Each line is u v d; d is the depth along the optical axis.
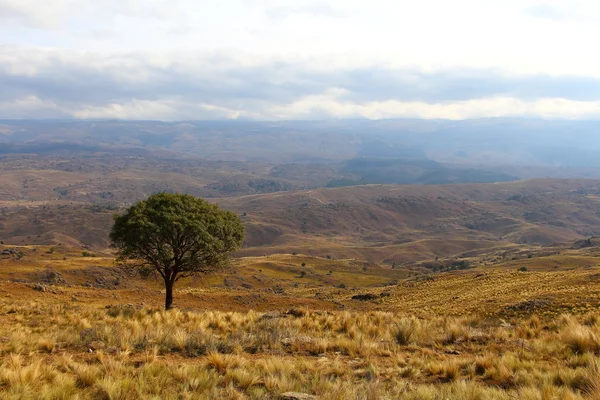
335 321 22.12
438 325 22.16
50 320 20.91
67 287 39.56
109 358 11.37
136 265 33.59
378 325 21.69
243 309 41.78
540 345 14.54
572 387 9.72
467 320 23.41
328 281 158.50
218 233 33.03
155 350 13.02
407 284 76.44
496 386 10.45
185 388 9.44
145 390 9.27
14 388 8.70
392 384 10.55
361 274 184.25
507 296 44.44
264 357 13.73
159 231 30.34
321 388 9.80
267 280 133.62
